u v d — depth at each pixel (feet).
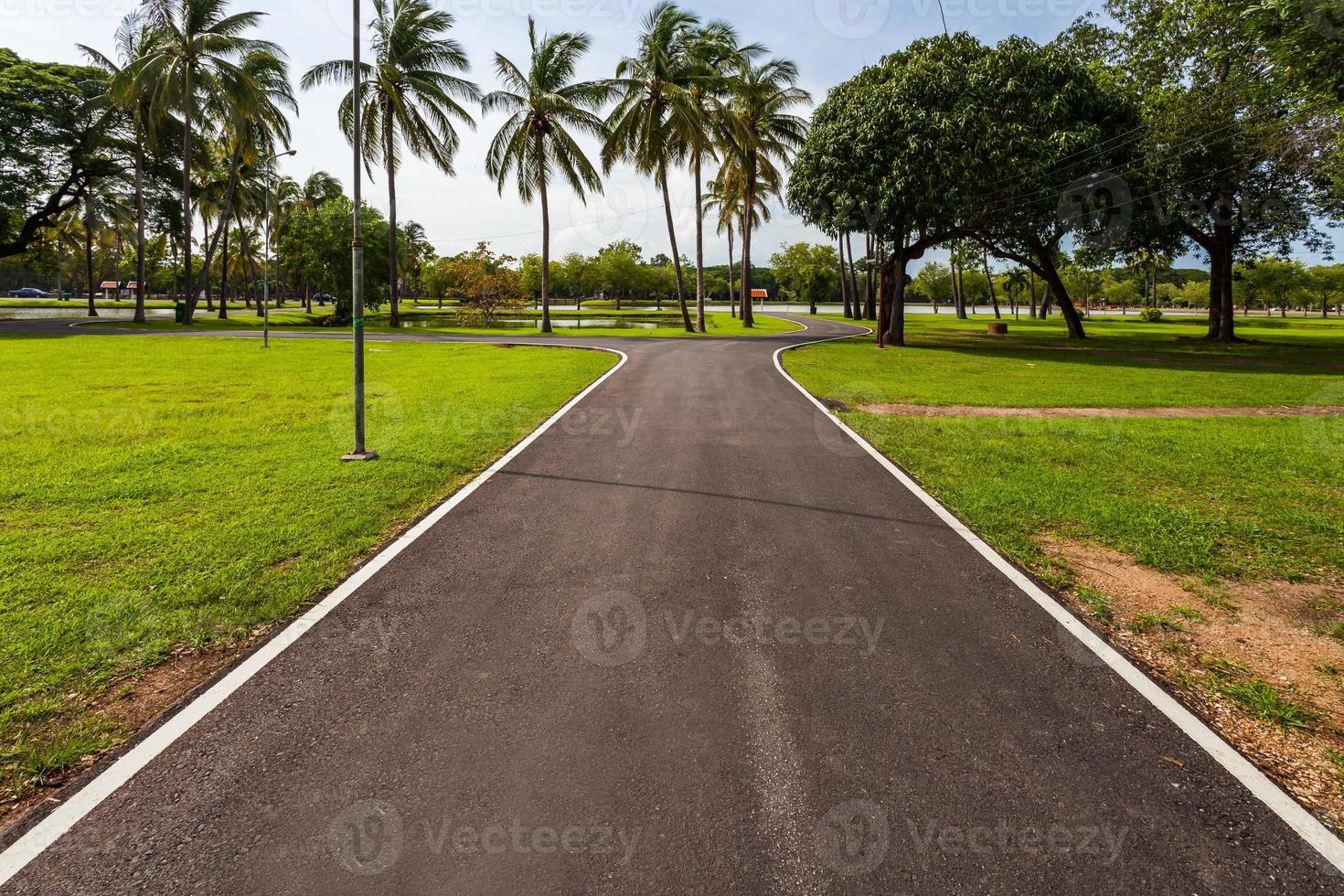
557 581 15.12
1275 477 25.22
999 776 8.82
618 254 248.11
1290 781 8.95
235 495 21.38
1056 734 9.75
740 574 15.60
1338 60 39.37
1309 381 56.08
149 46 111.55
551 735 9.52
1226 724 10.21
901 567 16.19
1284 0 38.70
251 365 58.90
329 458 26.40
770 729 9.71
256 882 7.07
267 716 9.96
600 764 8.90
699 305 120.16
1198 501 22.21
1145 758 9.29
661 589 14.73
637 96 104.94
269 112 119.75
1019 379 56.80
